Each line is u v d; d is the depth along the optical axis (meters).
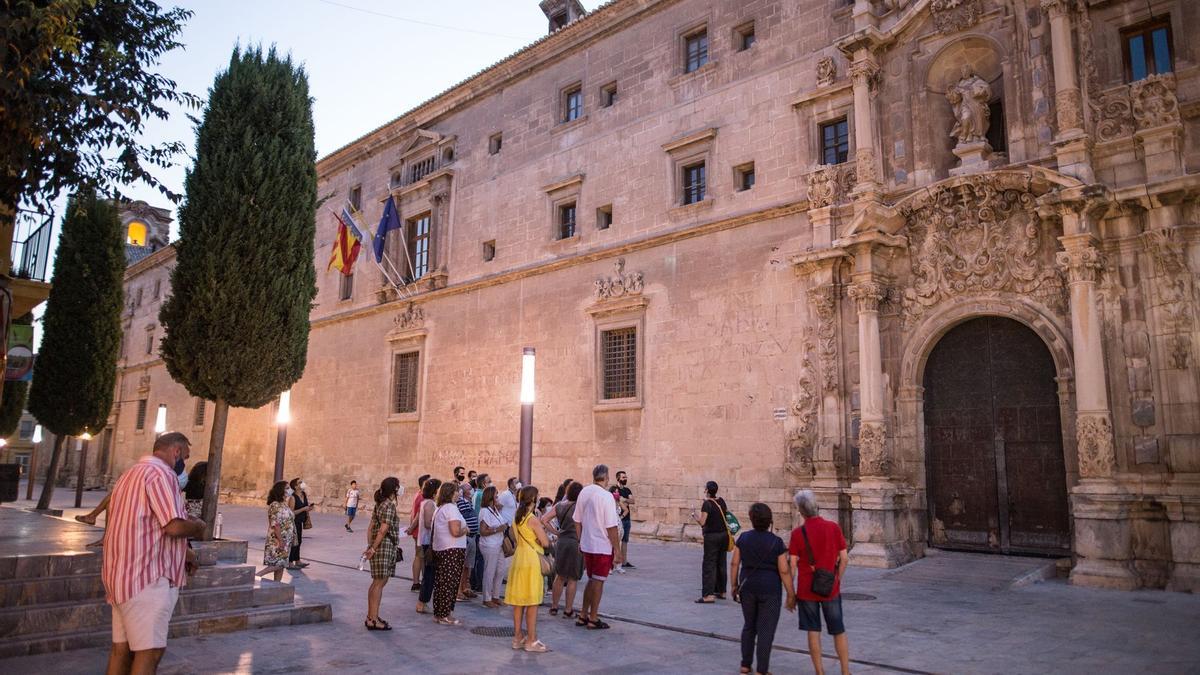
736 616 10.88
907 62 17.95
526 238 26.48
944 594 12.47
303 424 35.03
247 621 9.53
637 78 23.88
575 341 23.94
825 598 7.23
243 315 14.63
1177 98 14.23
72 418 25.47
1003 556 15.50
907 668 8.04
